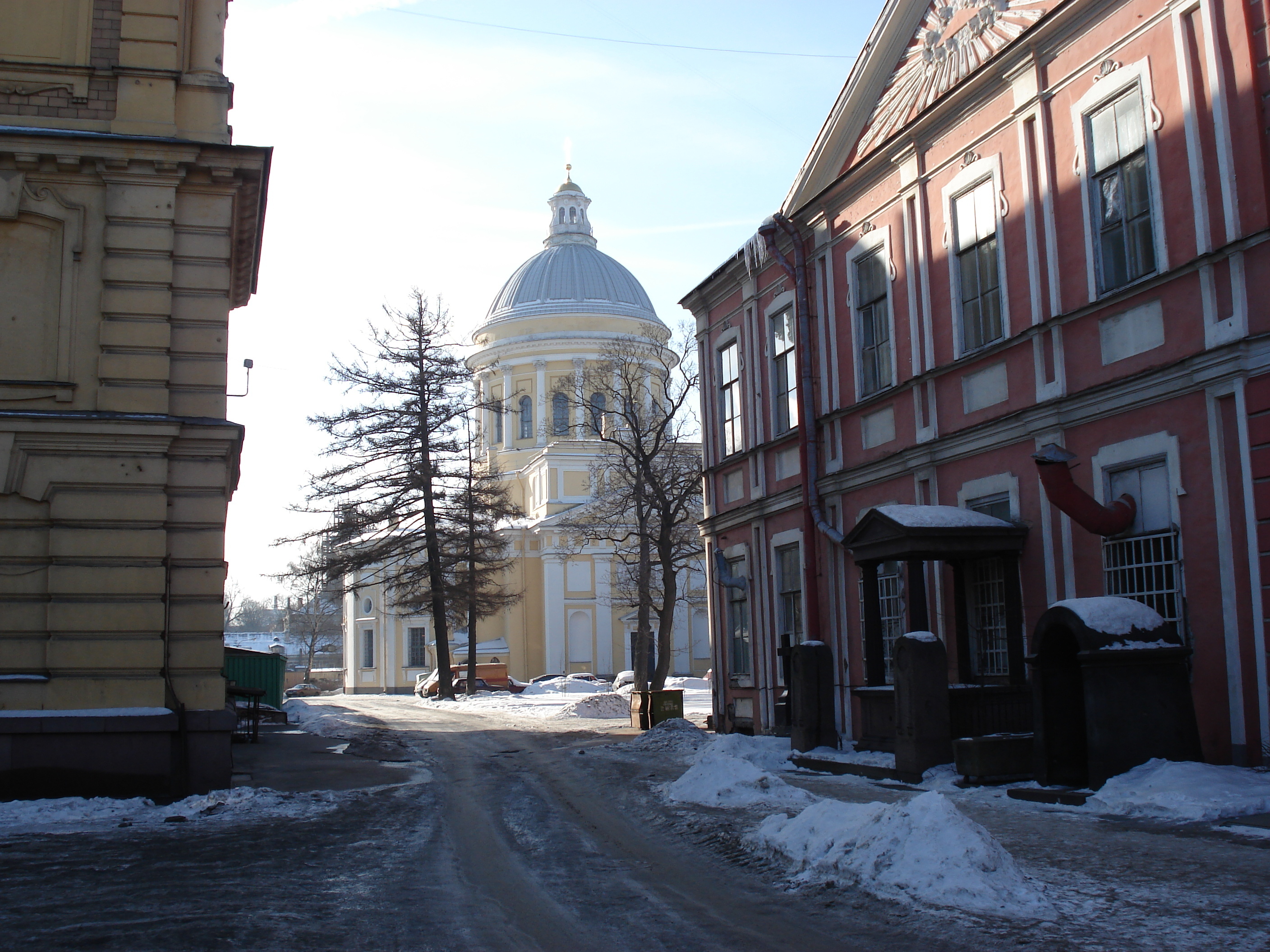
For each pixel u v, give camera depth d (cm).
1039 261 1550
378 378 4719
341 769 1884
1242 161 1237
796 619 2202
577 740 2519
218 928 719
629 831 1152
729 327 2500
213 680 1462
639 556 4447
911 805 861
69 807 1304
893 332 1881
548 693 5275
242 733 2545
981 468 1656
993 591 1639
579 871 930
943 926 699
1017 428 1564
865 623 1728
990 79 1641
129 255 1492
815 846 910
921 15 1867
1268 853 857
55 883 870
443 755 2192
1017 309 1589
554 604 6706
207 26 1581
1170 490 1314
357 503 4688
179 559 1471
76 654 1414
